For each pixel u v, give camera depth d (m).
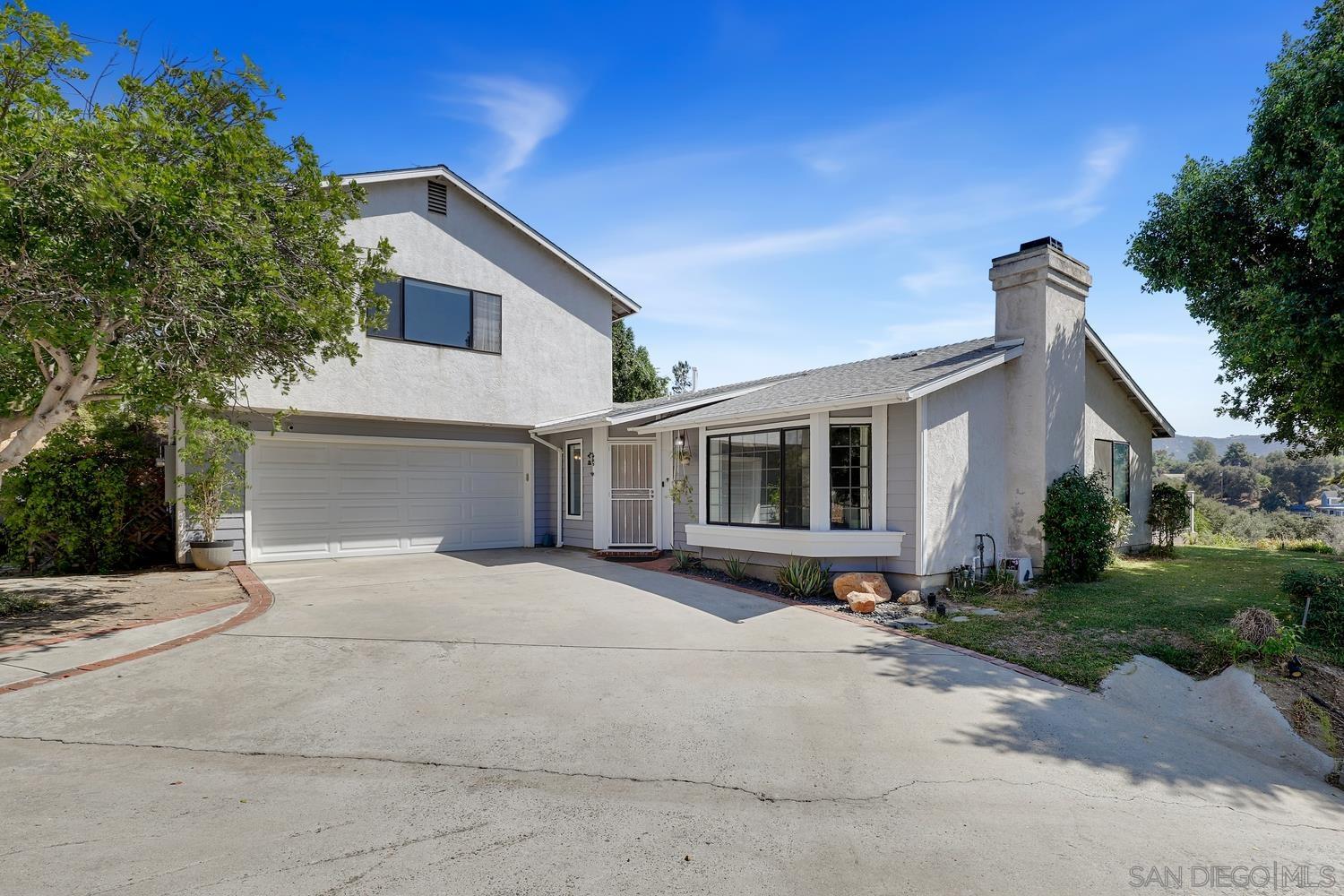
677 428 11.75
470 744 4.47
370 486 13.64
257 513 12.37
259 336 8.00
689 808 3.65
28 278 5.96
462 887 2.88
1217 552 14.74
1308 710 5.29
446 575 11.21
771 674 6.02
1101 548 10.38
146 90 6.69
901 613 8.35
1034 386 10.61
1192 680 6.13
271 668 6.03
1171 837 3.49
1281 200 9.42
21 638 6.78
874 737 4.67
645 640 7.12
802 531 9.65
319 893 2.81
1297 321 8.57
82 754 4.22
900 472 9.41
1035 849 3.30
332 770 4.06
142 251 6.26
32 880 2.85
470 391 14.15
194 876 2.91
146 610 8.16
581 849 3.22
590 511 14.72
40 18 5.32
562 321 15.75
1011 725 4.93
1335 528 24.34
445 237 13.88
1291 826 3.70
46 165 5.63
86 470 10.91
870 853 3.23
